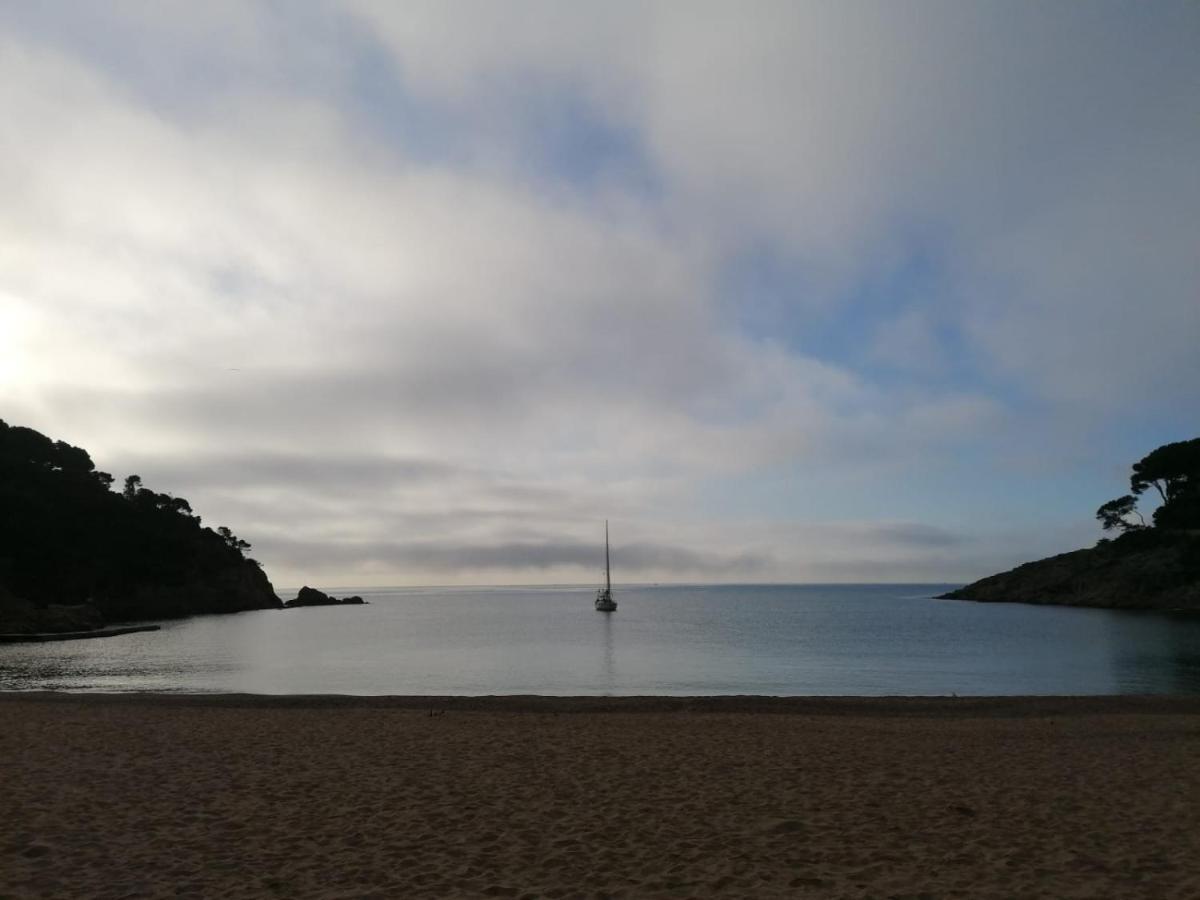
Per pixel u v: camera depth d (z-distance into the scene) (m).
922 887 7.07
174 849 8.19
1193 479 94.38
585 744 14.68
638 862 7.84
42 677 37.81
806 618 99.75
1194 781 11.71
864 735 16.09
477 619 107.50
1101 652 47.53
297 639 67.94
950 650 50.28
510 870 7.61
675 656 47.34
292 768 12.34
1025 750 14.40
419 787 11.08
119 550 99.62
